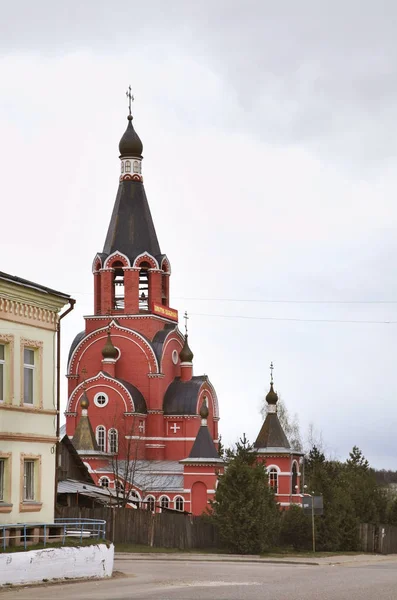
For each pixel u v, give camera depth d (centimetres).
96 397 10575
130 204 11112
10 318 4072
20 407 4094
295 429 14162
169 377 11025
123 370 10856
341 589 3403
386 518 9712
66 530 4484
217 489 7050
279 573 4356
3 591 3303
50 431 4309
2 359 4053
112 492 8712
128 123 11300
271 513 7000
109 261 10962
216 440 11281
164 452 10756
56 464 4425
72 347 11081
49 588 3447
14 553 3503
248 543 6812
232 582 3741
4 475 4003
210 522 7181
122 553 6197
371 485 9519
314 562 5706
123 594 3172
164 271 11150
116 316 10925
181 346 11331
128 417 10475
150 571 4416
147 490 9900
